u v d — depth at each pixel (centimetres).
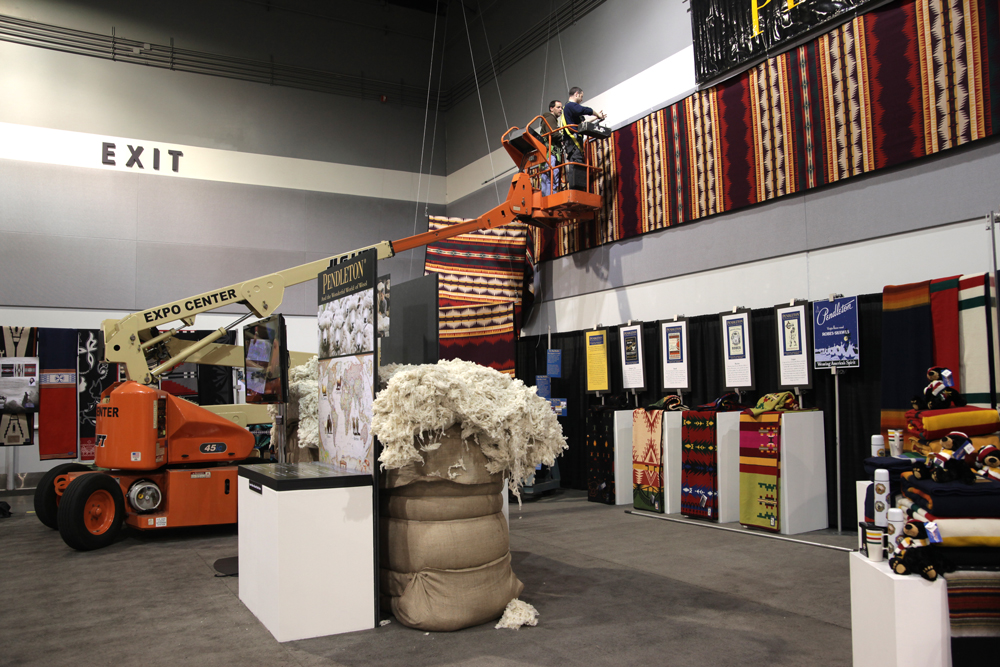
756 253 618
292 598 305
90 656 291
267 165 1005
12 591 394
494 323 852
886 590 223
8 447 833
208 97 975
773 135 600
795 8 578
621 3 787
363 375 345
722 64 643
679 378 662
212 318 949
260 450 757
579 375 821
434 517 324
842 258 551
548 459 356
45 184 870
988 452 239
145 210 921
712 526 552
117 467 524
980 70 461
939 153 486
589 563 439
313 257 1026
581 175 764
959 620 224
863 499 282
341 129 1065
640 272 743
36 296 854
